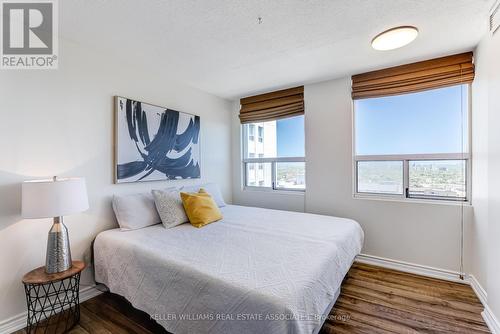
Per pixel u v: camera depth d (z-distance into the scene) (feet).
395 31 6.02
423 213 8.03
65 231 5.70
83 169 6.82
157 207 7.73
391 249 8.56
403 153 8.58
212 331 4.15
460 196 7.72
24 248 5.73
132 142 7.93
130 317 5.96
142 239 6.30
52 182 5.21
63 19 5.62
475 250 7.04
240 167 12.53
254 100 11.76
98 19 5.64
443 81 7.63
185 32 6.23
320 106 9.92
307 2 5.07
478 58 6.86
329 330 5.41
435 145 8.05
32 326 5.65
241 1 5.04
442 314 5.90
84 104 6.85
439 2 5.09
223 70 8.75
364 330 5.40
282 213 9.20
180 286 4.68
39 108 5.99
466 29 6.11
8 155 5.50
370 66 8.44
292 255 5.20
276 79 9.65
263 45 6.95
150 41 6.68
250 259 5.01
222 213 9.22
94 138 7.07
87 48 6.93
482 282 6.49
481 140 6.68
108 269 6.28
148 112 8.46
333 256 5.42
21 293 5.70
